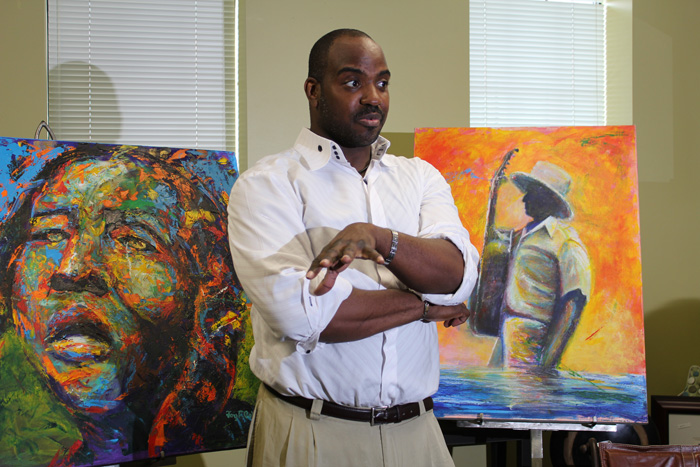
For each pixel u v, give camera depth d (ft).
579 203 7.01
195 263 6.51
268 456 4.56
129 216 6.32
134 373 6.09
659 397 8.13
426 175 5.11
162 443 6.11
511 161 7.12
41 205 5.99
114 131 8.99
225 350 6.48
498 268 6.95
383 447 4.52
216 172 6.85
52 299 5.89
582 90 10.37
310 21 8.76
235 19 9.19
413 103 9.07
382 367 4.49
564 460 7.88
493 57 10.12
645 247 9.60
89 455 5.83
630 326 6.82
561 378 6.78
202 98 9.16
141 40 9.04
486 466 9.16
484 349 6.86
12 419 5.61
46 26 8.54
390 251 4.02
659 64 9.66
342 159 4.66
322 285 3.71
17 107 8.32
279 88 8.69
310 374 4.45
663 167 9.66
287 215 4.43
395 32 9.00
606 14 10.32
